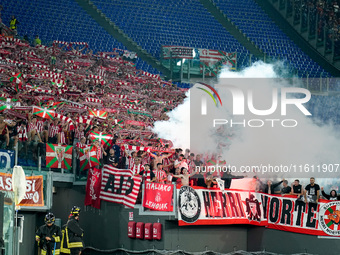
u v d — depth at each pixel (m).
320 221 17.66
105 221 18.53
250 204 18.92
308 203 17.89
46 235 14.68
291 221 18.16
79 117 20.09
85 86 25.94
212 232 18.53
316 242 17.72
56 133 18.30
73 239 15.10
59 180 17.89
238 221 18.70
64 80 24.97
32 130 17.23
